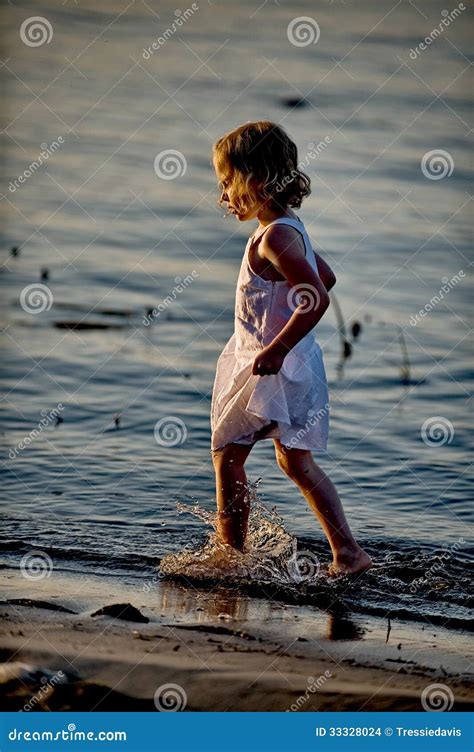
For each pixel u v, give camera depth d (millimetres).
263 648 2889
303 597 3381
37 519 3965
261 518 3916
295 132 11953
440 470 4621
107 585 3373
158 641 2871
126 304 6762
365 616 3242
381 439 4957
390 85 14469
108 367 5730
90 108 12445
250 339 3613
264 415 3539
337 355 6168
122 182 9719
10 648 2744
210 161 10664
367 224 8852
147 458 4641
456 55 16391
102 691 2559
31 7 17531
